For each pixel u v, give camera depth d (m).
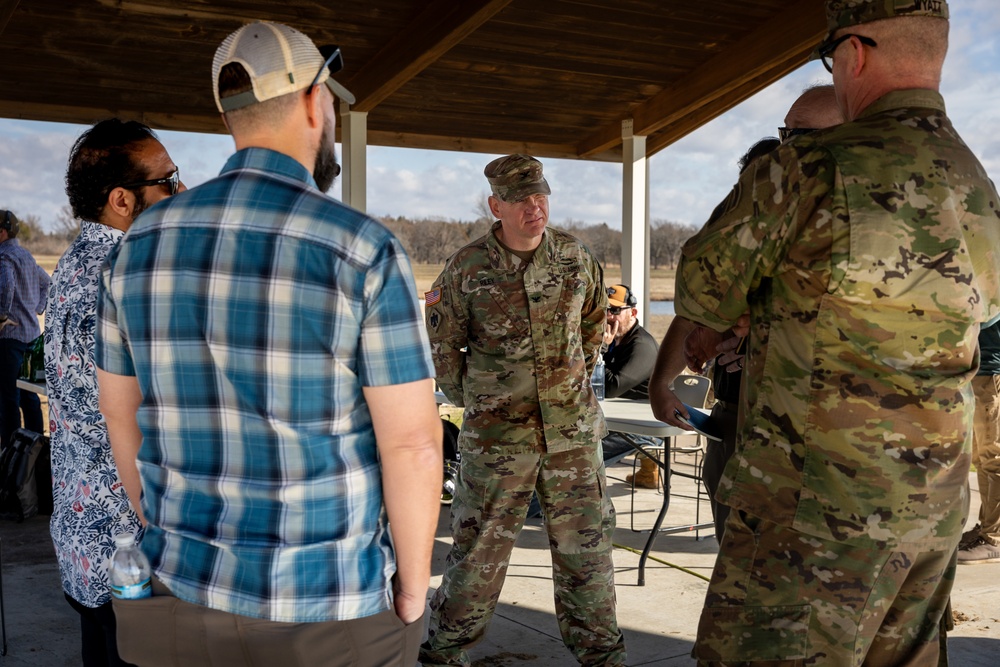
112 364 1.49
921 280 1.54
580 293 2.75
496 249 2.75
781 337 1.66
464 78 8.16
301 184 1.36
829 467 1.60
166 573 1.38
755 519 1.70
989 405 4.24
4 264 6.26
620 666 2.87
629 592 4.01
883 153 1.57
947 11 1.65
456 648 2.87
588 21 7.27
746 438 1.72
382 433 1.35
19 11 6.33
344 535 1.35
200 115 8.32
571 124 9.37
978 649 3.27
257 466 1.34
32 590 4.02
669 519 5.32
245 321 1.31
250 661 1.36
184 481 1.38
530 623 3.61
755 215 1.64
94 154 1.90
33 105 7.75
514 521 2.81
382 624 1.40
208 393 1.35
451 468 5.57
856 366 1.58
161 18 6.59
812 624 1.61
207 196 1.37
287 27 1.41
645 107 8.84
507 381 2.76
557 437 2.75
